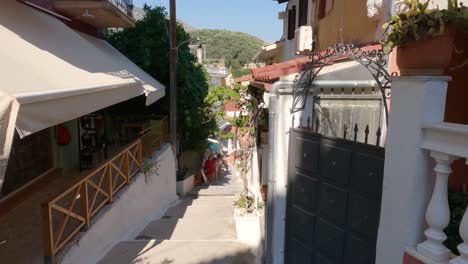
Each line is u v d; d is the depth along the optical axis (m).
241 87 9.12
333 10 7.09
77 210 6.16
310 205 3.93
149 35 13.68
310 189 3.92
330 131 4.98
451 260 2.11
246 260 5.68
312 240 3.92
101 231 5.95
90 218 5.85
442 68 2.19
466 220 2.02
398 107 2.40
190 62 14.82
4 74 3.47
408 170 2.33
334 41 6.98
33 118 3.31
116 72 7.27
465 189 2.94
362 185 3.16
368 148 3.07
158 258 5.75
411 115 2.29
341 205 3.43
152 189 9.55
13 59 4.11
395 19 2.25
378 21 4.79
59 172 8.82
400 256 2.42
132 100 14.03
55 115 3.75
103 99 5.44
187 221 8.55
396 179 2.44
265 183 7.16
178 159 15.50
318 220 3.79
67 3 8.20
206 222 8.44
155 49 13.61
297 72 4.97
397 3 3.80
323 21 7.95
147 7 13.88
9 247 5.03
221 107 16.75
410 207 2.33
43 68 4.45
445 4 3.68
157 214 9.70
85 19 9.76
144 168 8.91
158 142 11.80
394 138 2.45
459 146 2.00
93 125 10.98
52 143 8.76
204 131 16.27
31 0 7.09
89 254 5.45
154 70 13.83
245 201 7.73
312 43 8.29
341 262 3.47
